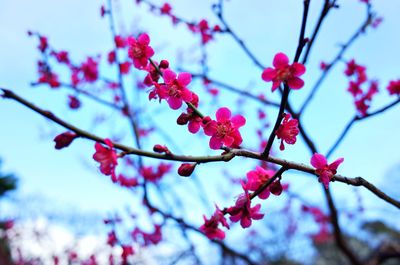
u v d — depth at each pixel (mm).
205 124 2076
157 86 2164
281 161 2018
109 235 5109
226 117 2104
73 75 5020
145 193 4922
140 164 5184
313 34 3467
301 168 2045
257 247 13188
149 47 2291
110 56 5090
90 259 6855
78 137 1646
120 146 1719
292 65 1817
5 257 9492
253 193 2123
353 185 2166
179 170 1881
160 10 5043
